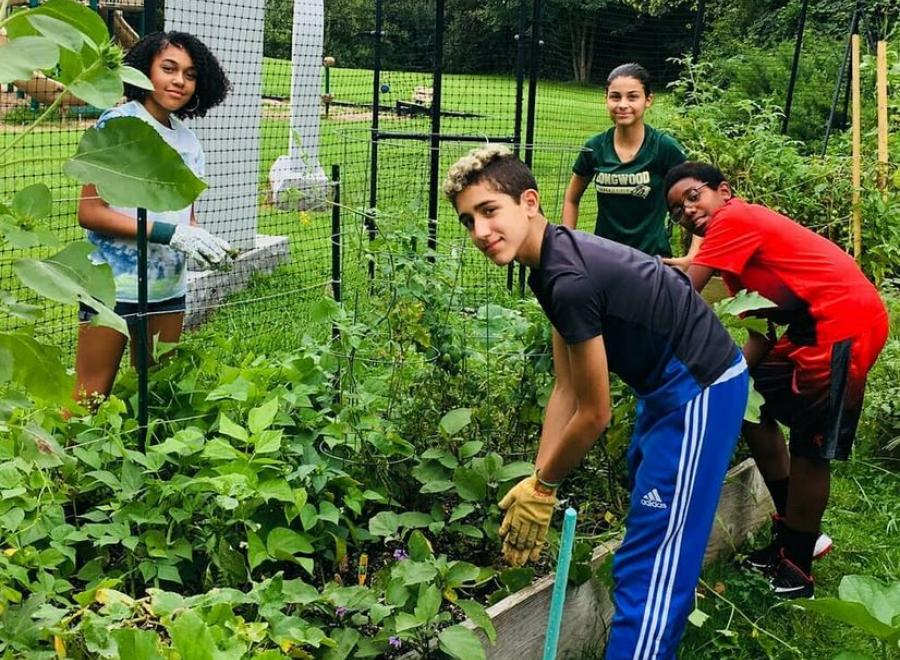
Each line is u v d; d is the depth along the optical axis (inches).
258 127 299.1
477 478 129.7
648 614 106.7
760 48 613.3
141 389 137.5
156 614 97.3
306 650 105.5
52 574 111.3
